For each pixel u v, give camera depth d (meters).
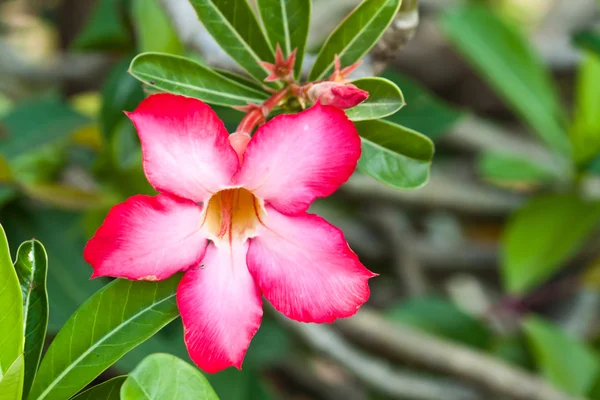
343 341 0.67
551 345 0.69
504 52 0.70
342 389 0.77
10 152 0.60
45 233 0.59
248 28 0.46
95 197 0.60
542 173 0.74
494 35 0.70
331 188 0.43
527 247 0.73
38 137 0.61
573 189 0.73
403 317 0.70
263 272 0.44
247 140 0.44
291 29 0.46
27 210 0.60
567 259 0.81
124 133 0.63
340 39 0.46
